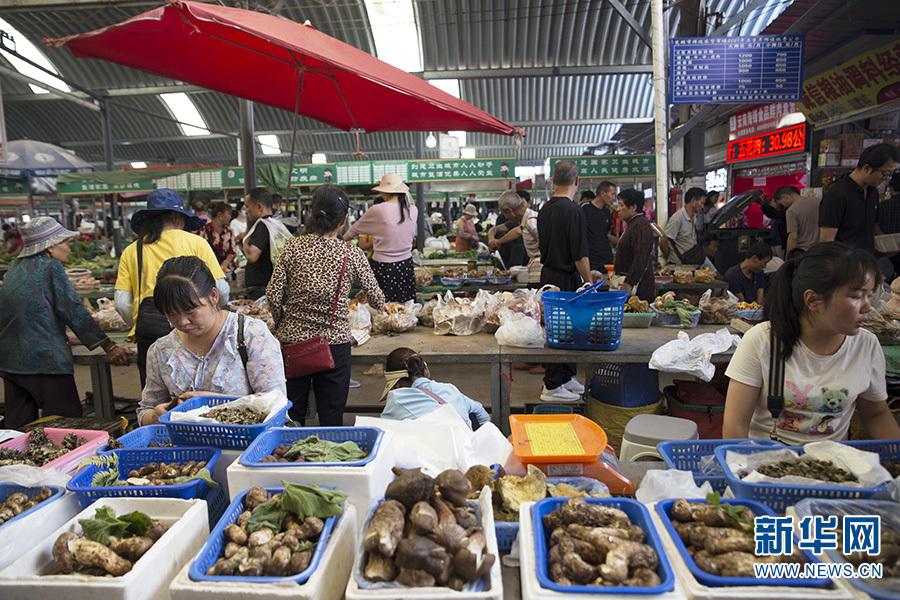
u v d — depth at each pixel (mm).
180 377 2010
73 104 15461
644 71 10805
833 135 7992
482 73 11242
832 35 6285
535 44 10844
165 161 20078
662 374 5031
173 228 3027
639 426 2434
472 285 6117
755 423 1976
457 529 1036
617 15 10125
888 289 3723
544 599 931
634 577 975
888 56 6301
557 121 14594
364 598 957
